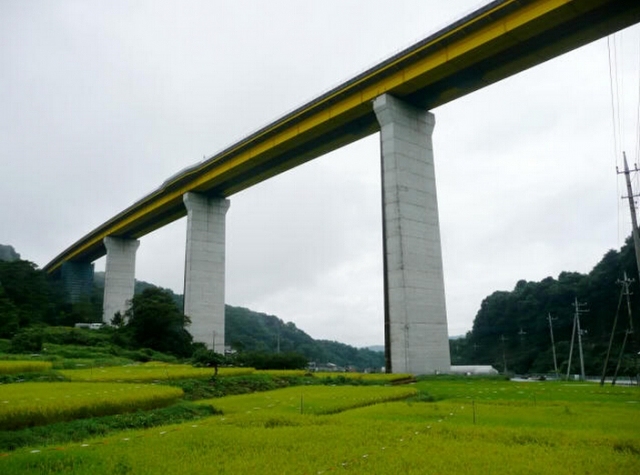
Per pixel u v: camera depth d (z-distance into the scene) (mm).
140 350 68188
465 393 30797
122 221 103938
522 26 43500
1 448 14234
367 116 59812
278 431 15219
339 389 32031
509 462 11016
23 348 56812
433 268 54875
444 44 48531
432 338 52812
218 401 25578
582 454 11805
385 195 54062
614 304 93500
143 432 15938
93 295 129625
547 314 103875
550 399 26281
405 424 16312
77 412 18422
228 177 78250
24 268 97062
